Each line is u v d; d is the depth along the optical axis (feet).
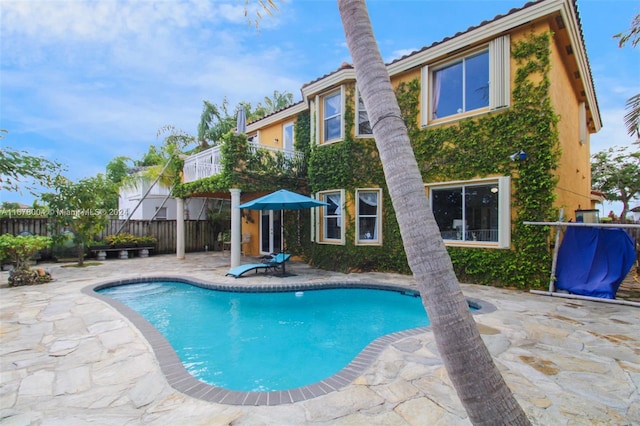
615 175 65.92
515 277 26.17
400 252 33.24
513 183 26.53
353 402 9.70
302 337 19.10
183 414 9.14
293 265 40.19
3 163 19.84
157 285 31.32
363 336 19.26
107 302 21.81
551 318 17.98
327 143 37.45
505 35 26.78
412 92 32.45
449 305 5.07
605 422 8.64
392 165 5.63
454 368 4.99
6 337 15.28
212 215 62.34
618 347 13.84
